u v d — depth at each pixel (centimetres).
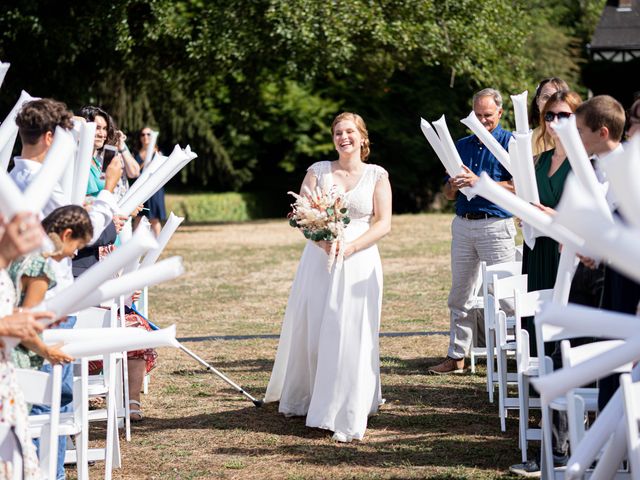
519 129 523
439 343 821
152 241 302
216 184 3612
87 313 459
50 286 354
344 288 546
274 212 3475
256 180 3581
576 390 414
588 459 313
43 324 299
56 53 2058
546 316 282
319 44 2025
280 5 1986
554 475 393
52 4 2031
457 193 695
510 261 679
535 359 489
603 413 318
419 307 1023
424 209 3350
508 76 2500
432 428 555
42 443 380
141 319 587
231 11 2025
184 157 541
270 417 589
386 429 555
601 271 459
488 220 673
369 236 551
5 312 307
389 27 2125
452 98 3189
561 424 437
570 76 3039
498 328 534
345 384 537
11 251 282
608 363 285
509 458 491
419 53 2291
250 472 476
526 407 471
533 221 352
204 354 796
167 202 3109
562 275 429
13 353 374
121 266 303
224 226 2362
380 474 466
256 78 2444
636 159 254
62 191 461
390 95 3247
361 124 573
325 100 3303
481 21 2277
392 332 880
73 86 2158
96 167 612
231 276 1327
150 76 2298
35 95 2158
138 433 559
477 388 655
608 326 279
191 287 1224
